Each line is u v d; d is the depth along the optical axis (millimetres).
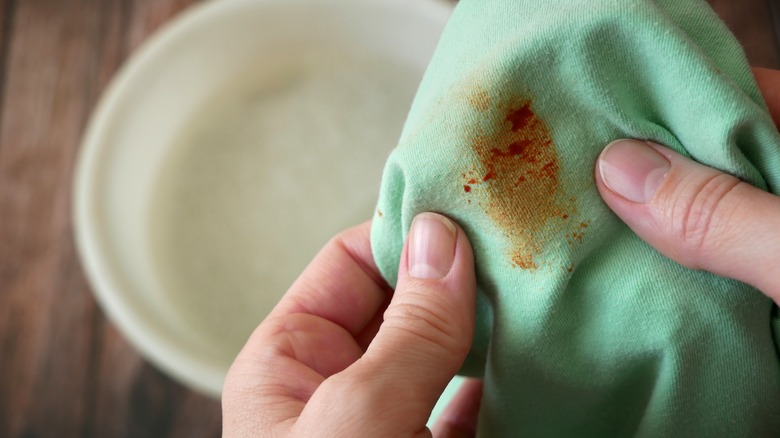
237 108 531
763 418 258
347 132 521
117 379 499
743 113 226
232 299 483
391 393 237
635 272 248
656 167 241
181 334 446
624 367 257
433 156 238
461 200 244
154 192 505
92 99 542
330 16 499
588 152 245
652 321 247
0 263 519
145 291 451
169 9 551
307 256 493
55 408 498
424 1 464
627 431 276
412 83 514
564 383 261
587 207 245
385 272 276
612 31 228
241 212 508
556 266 242
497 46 240
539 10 238
